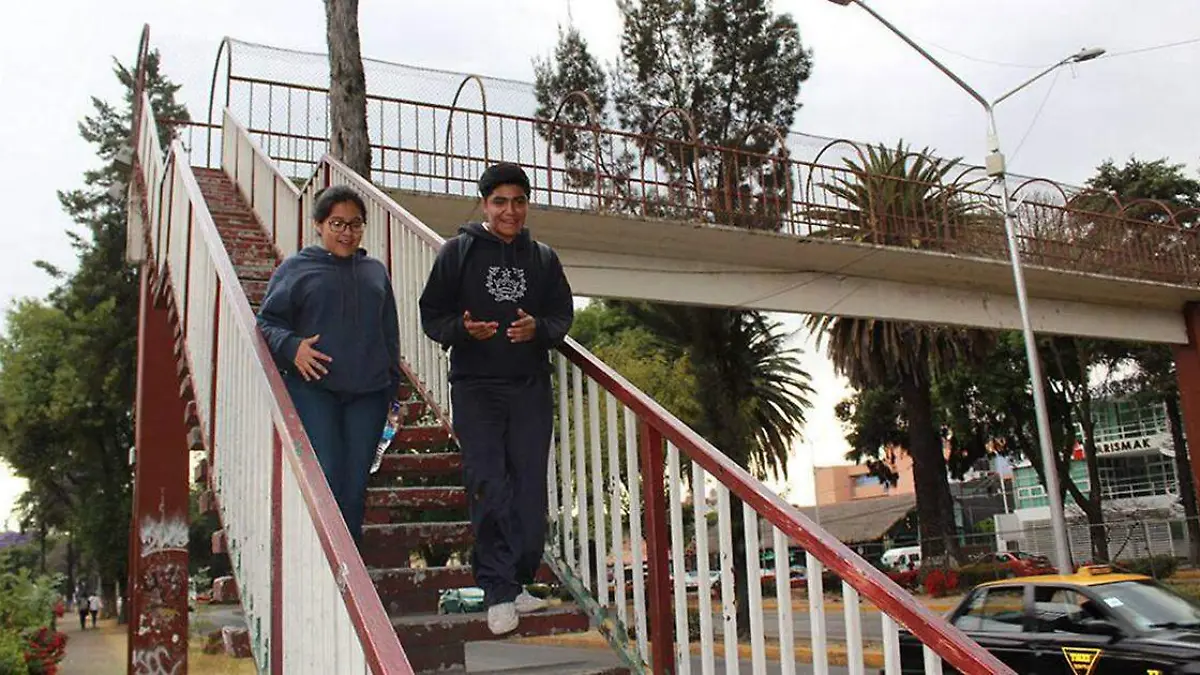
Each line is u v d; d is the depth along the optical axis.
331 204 4.13
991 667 2.40
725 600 3.40
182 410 10.81
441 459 5.36
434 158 13.62
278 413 3.09
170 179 8.68
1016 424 34.66
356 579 2.26
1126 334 23.09
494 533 3.89
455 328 3.91
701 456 3.52
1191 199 33.97
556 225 14.86
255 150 11.09
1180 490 35.78
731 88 23.98
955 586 28.23
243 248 9.57
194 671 16.75
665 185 15.39
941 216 18.81
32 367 40.34
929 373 28.89
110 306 39.53
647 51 24.14
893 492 82.50
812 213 16.61
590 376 4.31
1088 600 8.09
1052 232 19.91
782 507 3.14
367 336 4.09
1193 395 24.06
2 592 14.02
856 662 2.83
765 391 25.05
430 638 3.96
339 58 10.02
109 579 45.88
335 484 4.00
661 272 16.66
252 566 3.47
